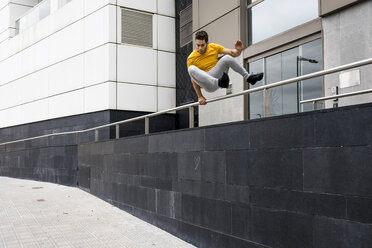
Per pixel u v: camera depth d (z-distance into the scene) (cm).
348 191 384
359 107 377
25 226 757
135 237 686
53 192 1158
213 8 1102
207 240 600
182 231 671
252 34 997
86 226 762
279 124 471
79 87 1459
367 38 669
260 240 493
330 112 407
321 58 775
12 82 1938
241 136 533
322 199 411
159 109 1411
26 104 1802
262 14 963
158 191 757
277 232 467
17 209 913
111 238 678
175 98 1448
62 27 1566
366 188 367
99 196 1065
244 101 969
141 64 1385
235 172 542
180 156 682
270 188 480
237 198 536
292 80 465
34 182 1414
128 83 1355
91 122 1397
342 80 706
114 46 1335
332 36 738
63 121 1545
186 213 659
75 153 1257
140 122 1370
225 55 499
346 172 387
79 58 1467
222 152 570
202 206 614
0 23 2078
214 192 586
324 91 744
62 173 1322
